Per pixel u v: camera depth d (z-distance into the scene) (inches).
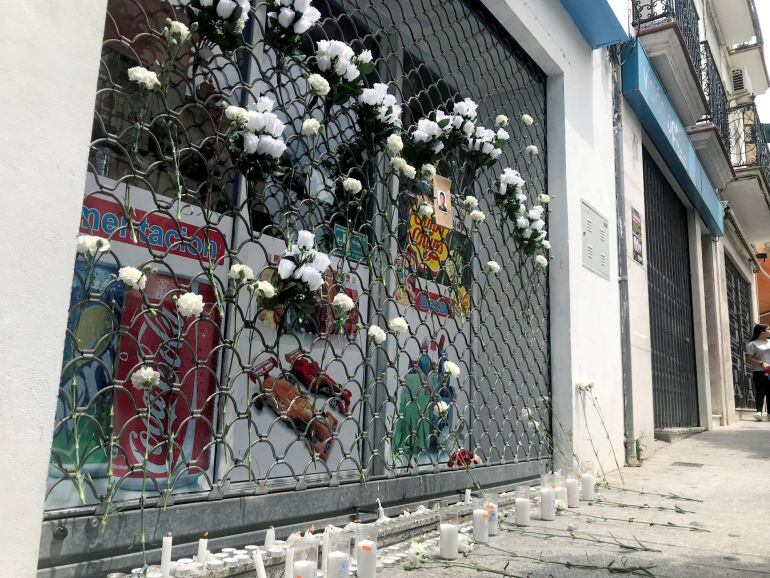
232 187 114.4
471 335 161.8
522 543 122.3
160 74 95.3
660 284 370.6
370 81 160.4
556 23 210.4
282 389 123.0
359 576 91.5
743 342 674.2
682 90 348.8
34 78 64.9
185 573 78.7
